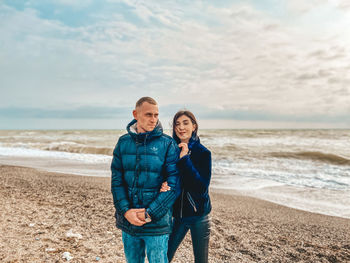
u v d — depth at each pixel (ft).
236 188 28.30
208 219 7.97
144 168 6.58
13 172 33.63
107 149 58.70
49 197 21.54
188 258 12.31
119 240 13.44
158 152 6.66
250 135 133.59
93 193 23.48
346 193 26.21
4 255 10.95
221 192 26.68
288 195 25.50
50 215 16.78
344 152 57.41
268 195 25.48
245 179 32.76
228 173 36.52
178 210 7.88
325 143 83.56
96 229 14.83
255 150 63.10
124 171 6.92
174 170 6.76
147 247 6.66
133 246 6.95
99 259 11.19
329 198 24.44
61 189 24.73
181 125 7.98
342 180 32.19
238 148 68.18
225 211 20.47
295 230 16.62
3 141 90.94
